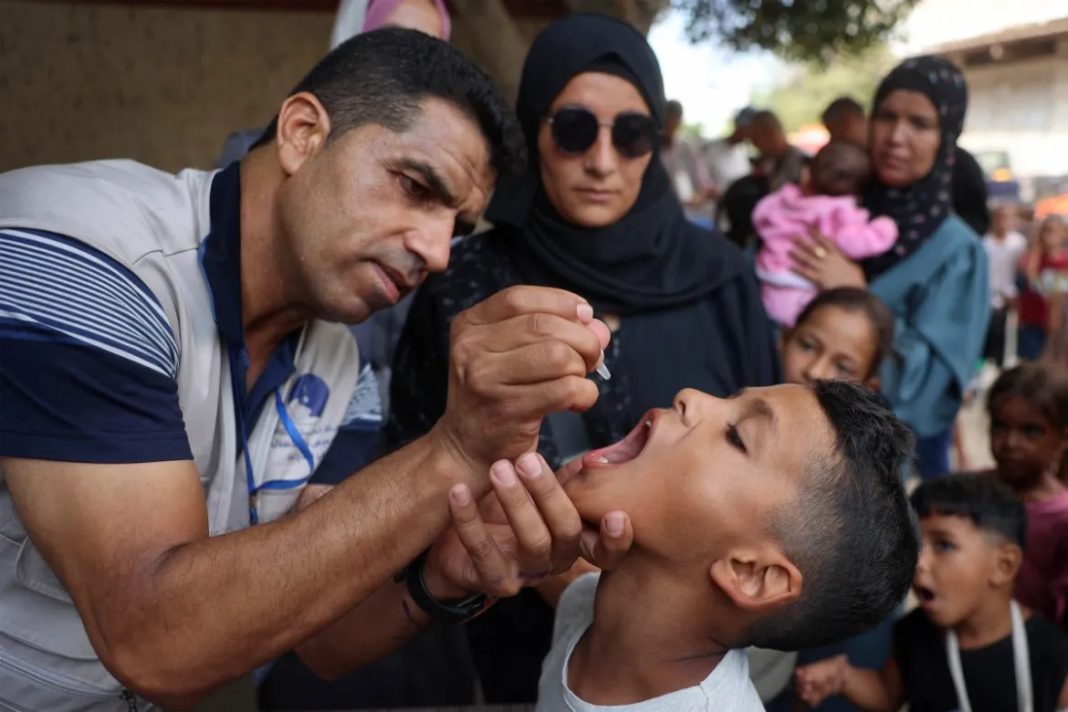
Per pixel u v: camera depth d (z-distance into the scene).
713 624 1.20
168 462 1.08
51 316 1.05
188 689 1.04
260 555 1.00
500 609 1.85
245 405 1.34
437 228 1.21
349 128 1.20
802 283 2.68
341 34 2.21
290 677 2.19
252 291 1.30
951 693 1.93
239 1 3.53
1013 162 10.48
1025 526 1.92
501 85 3.39
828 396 1.22
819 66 6.97
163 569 1.01
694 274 1.92
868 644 2.08
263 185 1.28
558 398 0.95
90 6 3.31
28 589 1.24
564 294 1.02
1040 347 5.93
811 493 1.14
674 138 5.62
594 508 1.19
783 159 4.06
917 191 2.71
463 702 2.22
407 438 1.91
